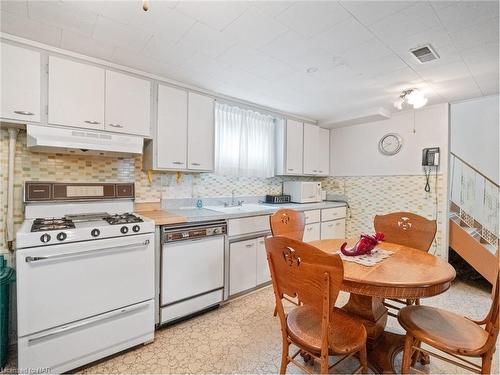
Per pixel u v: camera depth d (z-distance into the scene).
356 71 2.27
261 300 2.62
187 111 2.54
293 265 1.20
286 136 3.60
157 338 1.97
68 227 1.65
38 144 1.70
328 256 1.06
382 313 1.87
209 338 1.97
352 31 1.67
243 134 3.29
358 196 3.97
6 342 1.73
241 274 2.63
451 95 2.85
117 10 1.47
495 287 1.22
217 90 2.74
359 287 1.32
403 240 2.21
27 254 1.45
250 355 1.78
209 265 2.34
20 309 1.44
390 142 3.61
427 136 3.30
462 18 1.53
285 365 1.39
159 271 2.04
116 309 1.76
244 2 1.40
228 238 2.50
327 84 2.56
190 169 2.57
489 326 1.26
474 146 3.87
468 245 3.06
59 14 1.50
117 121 2.10
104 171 2.32
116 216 2.10
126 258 1.80
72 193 2.10
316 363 1.70
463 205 3.59
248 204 3.50
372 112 3.38
